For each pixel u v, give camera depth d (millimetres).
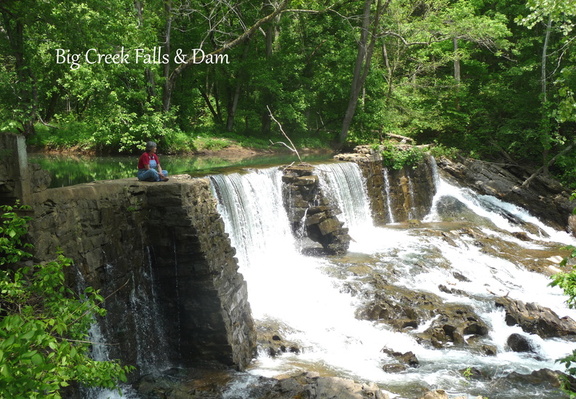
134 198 10570
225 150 29469
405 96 33969
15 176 7961
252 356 11406
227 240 11930
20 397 3896
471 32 29109
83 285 9062
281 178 18453
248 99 35438
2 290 6531
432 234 20766
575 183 27750
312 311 13523
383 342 12383
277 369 10828
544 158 28547
